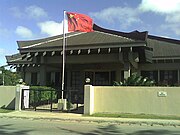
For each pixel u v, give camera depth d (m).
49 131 10.98
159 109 16.52
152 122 14.31
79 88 25.27
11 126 12.39
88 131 11.18
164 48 26.11
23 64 26.94
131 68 23.20
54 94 20.69
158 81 24.38
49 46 20.20
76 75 26.30
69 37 23.48
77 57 21.23
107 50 19.77
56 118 15.70
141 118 15.68
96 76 26.03
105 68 24.47
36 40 23.97
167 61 24.16
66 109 18.84
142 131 11.42
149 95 16.77
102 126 12.96
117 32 22.59
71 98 20.22
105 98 17.48
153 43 28.16
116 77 25.19
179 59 23.28
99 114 16.98
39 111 18.52
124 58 19.58
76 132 10.85
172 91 16.39
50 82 26.23
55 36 25.09
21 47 21.77
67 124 13.55
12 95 20.30
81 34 24.17
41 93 19.97
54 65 23.62
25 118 15.95
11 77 45.09
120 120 14.90
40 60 21.86
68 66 24.81
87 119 15.32
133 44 18.42
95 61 20.70
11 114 17.30
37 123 13.72
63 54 19.38
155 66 24.67
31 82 28.89
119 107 17.22
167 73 24.45
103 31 24.11
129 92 17.11
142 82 18.30
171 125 13.62
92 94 17.47
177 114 16.19
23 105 19.36
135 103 16.97
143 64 24.92
